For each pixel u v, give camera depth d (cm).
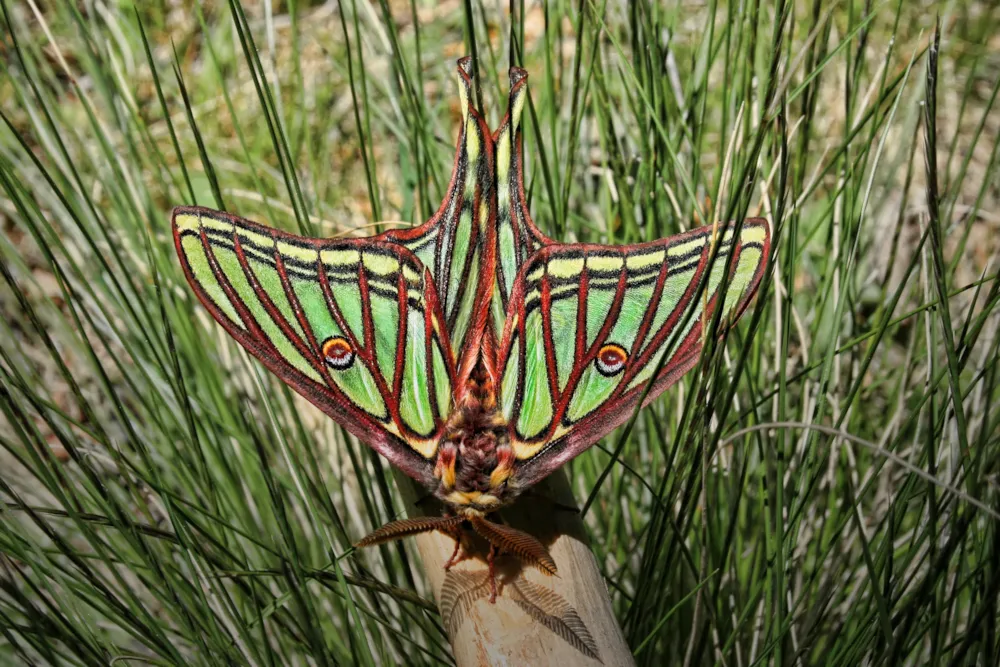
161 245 29
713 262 23
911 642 25
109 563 24
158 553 27
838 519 27
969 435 26
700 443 23
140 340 28
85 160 33
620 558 29
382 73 39
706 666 26
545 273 24
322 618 28
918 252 23
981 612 22
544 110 29
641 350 23
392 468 25
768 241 23
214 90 40
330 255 24
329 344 23
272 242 24
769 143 27
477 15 32
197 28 42
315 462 26
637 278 24
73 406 31
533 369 23
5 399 23
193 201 25
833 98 36
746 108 27
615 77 32
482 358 23
